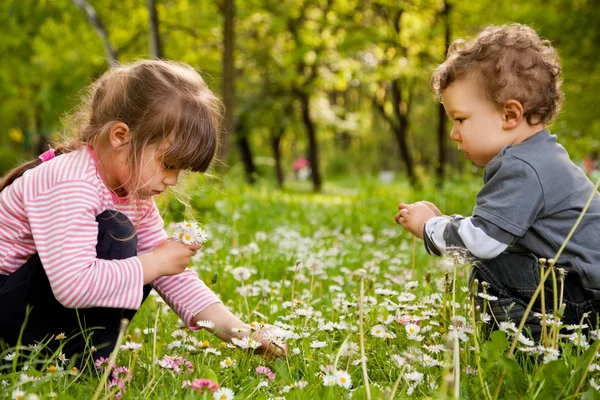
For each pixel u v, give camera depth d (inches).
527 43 92.8
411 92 869.2
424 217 98.2
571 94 543.5
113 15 712.4
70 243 76.4
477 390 72.0
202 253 173.8
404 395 73.7
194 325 96.2
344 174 1566.2
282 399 71.2
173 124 81.0
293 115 1056.8
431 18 773.3
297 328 96.3
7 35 656.4
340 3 737.6
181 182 94.5
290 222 301.3
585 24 521.3
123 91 82.7
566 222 87.5
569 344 76.0
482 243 87.0
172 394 72.5
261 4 695.1
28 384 68.4
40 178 80.1
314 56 810.8
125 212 87.4
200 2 597.3
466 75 92.7
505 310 89.6
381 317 94.5
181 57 783.1
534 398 68.3
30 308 78.7
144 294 89.3
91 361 80.5
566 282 88.4
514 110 90.4
